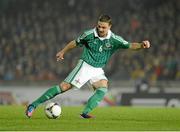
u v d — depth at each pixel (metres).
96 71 28.80
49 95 28.78
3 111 34.59
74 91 62.62
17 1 97.31
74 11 96.75
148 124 26.14
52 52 85.25
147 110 38.06
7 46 86.81
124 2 97.56
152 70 78.06
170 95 61.09
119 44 28.58
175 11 94.88
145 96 61.59
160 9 95.94
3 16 95.62
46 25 93.19
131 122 27.14
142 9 96.56
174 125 25.91
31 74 79.69
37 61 82.38
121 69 78.62
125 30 91.56
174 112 35.75
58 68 79.69
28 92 66.69
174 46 85.56
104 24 27.92
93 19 95.00
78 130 22.75
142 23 93.19
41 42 88.12
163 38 88.25
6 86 66.81
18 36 90.00
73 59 80.56
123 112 35.28
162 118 30.39
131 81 65.75
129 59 80.31
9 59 84.00
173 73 76.56
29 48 85.94
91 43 28.48
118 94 64.12
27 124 25.38
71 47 28.66
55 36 89.69
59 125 24.86
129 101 62.31
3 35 90.94
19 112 33.72
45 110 28.66
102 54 28.66
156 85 65.75
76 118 29.02
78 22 94.06
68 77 28.84
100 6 97.50
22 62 82.38
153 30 90.81
